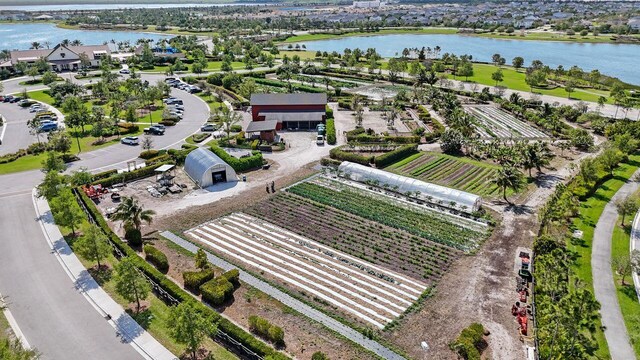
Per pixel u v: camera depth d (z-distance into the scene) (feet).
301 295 157.38
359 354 131.23
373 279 167.02
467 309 150.71
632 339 138.41
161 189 238.27
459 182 257.75
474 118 378.53
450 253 184.85
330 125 339.36
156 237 194.08
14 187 243.19
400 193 241.14
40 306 149.28
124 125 347.36
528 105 417.90
